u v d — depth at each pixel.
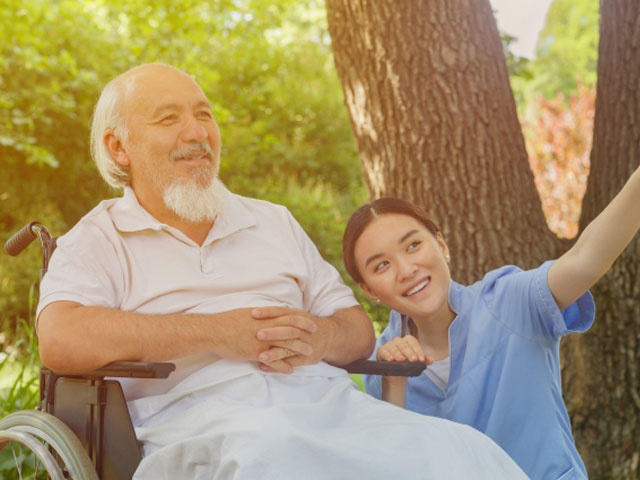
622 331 3.25
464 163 3.29
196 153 2.31
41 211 9.04
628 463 3.23
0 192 9.06
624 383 3.26
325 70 12.18
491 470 1.84
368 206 2.38
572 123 9.07
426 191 3.31
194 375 2.13
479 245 3.29
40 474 3.14
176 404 2.11
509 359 2.21
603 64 3.37
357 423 2.03
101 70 9.60
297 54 12.22
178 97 2.31
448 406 2.32
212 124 2.39
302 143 11.23
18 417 2.13
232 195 2.50
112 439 2.02
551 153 9.07
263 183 10.30
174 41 10.10
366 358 2.38
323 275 2.53
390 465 1.80
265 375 2.12
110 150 2.38
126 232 2.28
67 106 9.02
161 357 2.05
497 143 3.32
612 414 3.28
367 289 2.42
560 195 8.84
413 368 2.21
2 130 8.73
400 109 3.32
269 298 2.33
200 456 1.87
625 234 2.02
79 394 2.05
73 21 9.78
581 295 2.18
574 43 23.64
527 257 3.31
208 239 2.33
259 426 1.81
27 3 8.79
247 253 2.38
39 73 9.27
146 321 2.06
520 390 2.19
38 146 9.19
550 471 2.14
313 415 1.98
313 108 11.51
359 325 2.38
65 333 2.02
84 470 1.94
